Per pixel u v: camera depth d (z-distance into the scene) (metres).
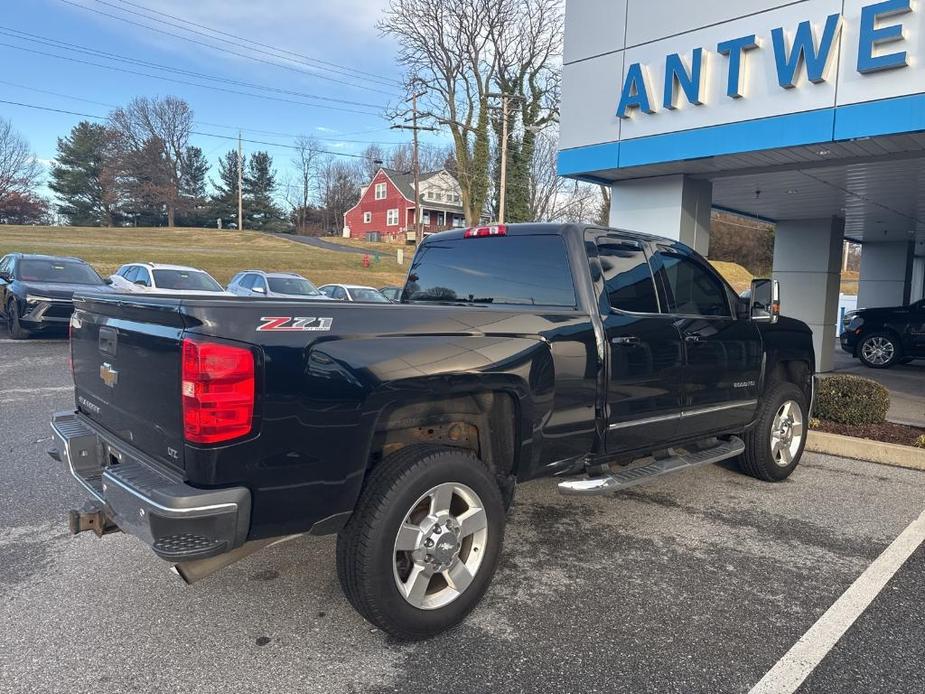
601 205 45.75
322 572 3.73
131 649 2.93
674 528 4.50
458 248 4.69
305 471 2.73
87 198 78.44
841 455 6.48
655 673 2.81
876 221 14.12
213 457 2.54
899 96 6.47
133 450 3.04
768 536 4.38
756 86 7.43
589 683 2.74
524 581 3.67
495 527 3.28
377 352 2.91
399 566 3.06
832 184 9.87
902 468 6.07
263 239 58.38
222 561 2.79
